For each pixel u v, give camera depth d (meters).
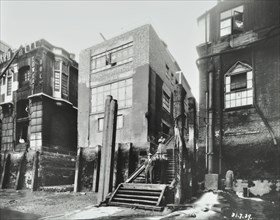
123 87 20.31
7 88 25.62
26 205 13.22
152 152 17.28
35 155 20.06
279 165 13.52
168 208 10.20
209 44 17.14
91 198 14.59
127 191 11.94
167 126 23.03
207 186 14.34
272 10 15.24
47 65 23.80
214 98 16.27
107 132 12.82
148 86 18.92
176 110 12.17
